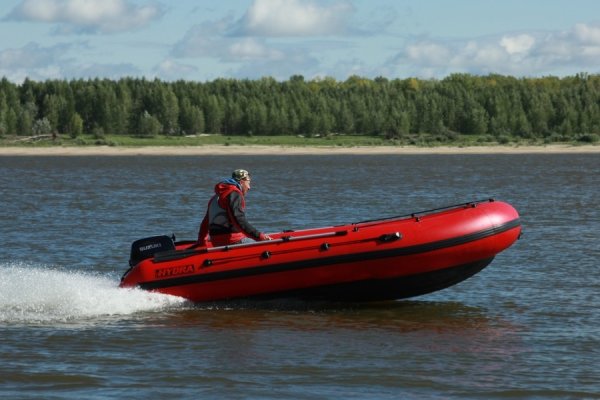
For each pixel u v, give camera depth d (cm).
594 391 1236
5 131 19325
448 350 1462
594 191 5556
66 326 1609
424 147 18450
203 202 4731
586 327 1619
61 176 8075
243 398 1205
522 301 1859
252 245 1769
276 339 1539
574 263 2350
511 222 1795
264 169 9669
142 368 1341
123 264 2406
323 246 1744
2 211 4094
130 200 4881
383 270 1745
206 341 1516
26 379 1279
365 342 1520
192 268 1766
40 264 2391
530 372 1327
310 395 1220
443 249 1738
